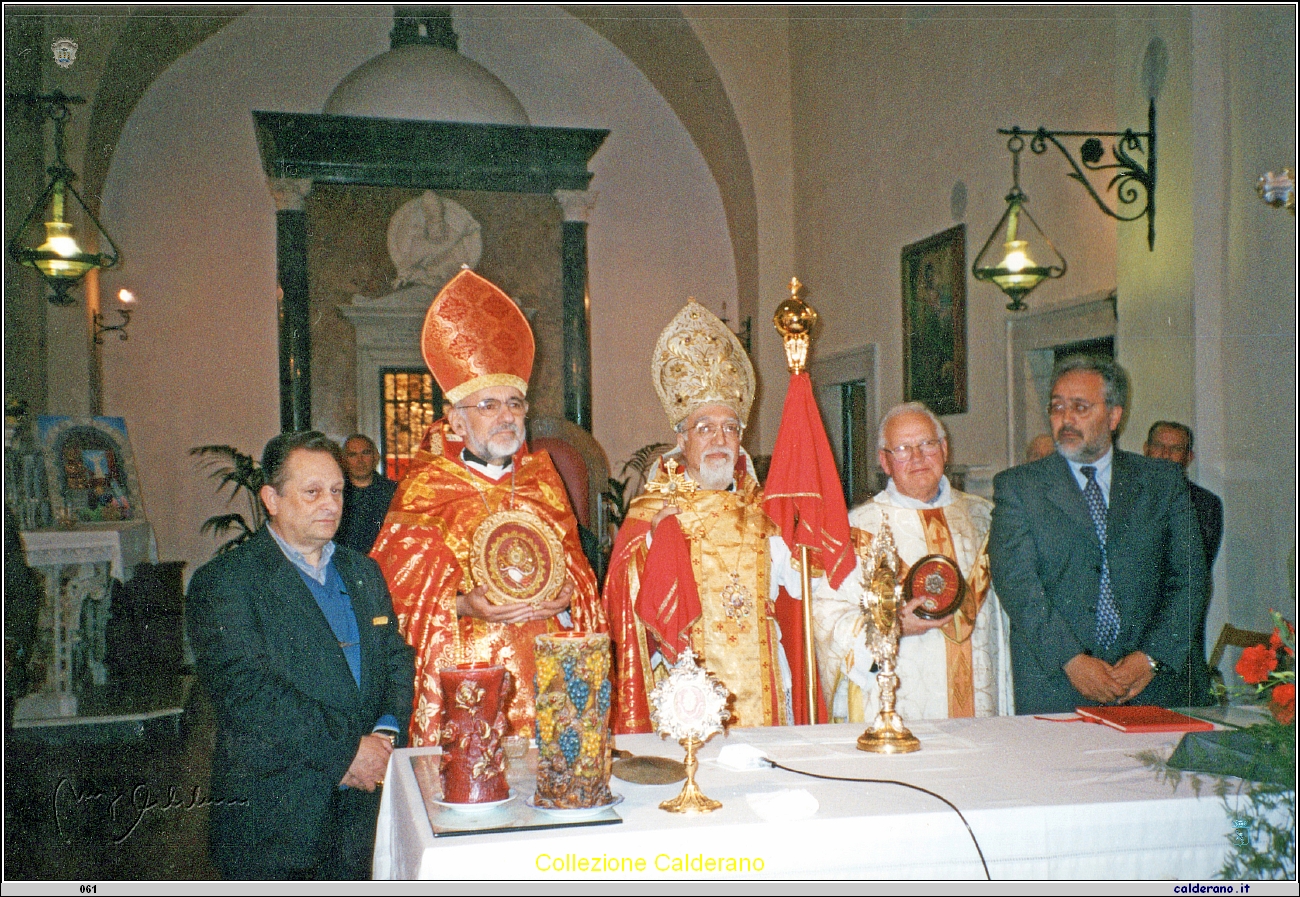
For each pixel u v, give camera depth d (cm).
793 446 296
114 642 556
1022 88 555
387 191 848
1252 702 247
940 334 632
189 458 805
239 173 820
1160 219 447
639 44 863
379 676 268
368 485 414
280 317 827
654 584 293
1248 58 403
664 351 337
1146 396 454
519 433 325
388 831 215
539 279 874
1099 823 183
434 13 835
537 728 181
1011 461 559
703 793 188
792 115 848
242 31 812
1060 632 322
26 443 661
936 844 178
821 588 315
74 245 657
